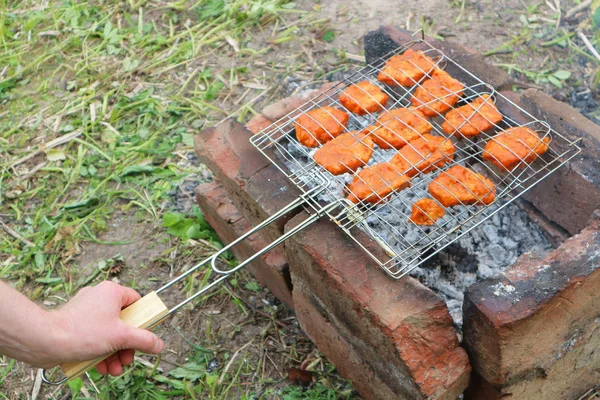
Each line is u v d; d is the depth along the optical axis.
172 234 1.33
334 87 1.18
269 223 0.99
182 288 1.26
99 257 1.32
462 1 1.67
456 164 1.07
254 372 1.15
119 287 0.93
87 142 1.50
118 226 1.36
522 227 1.13
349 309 0.97
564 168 1.02
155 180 1.42
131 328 0.89
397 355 0.92
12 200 1.42
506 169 1.02
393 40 1.22
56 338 0.85
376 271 0.94
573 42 1.56
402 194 1.12
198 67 1.63
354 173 1.02
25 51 1.73
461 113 1.06
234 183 1.08
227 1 1.76
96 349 0.88
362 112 1.11
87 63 1.67
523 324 0.88
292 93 1.54
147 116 1.53
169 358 1.18
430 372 0.92
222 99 1.56
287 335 1.19
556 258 0.91
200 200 1.28
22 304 0.84
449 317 0.92
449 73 1.16
